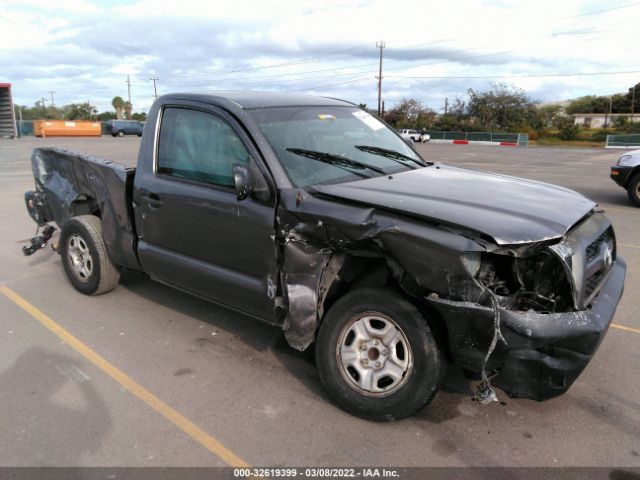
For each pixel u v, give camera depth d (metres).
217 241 3.73
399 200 3.06
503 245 2.66
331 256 3.23
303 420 3.20
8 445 2.98
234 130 3.65
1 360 3.98
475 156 28.47
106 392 3.53
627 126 63.97
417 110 79.00
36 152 5.82
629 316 4.68
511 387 2.80
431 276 2.79
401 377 3.04
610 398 3.41
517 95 71.06
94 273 5.09
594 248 3.27
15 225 8.84
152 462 2.84
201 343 4.24
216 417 3.24
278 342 4.26
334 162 3.65
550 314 2.71
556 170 18.78
